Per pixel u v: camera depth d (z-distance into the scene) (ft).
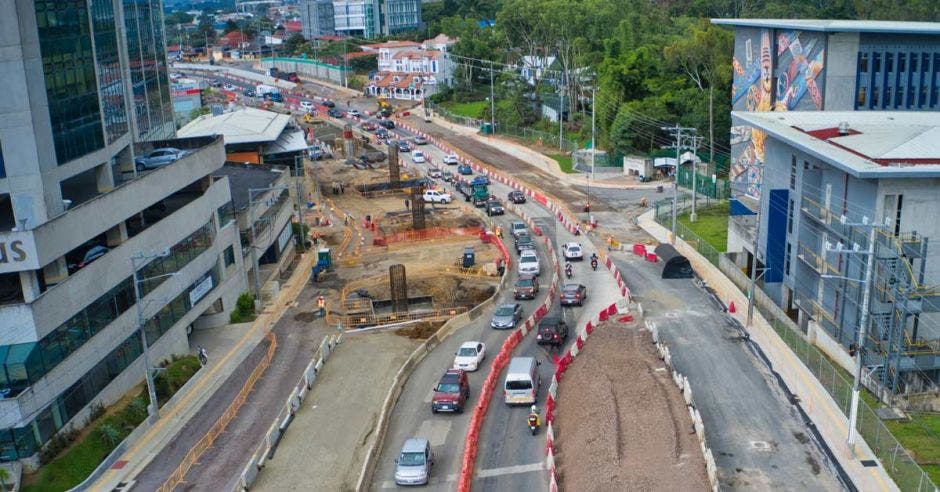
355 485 138.00
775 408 156.66
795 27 264.72
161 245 190.70
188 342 207.92
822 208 188.85
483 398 161.58
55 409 149.69
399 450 148.66
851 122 215.51
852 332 176.55
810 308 198.49
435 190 366.43
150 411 164.86
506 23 574.56
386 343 204.64
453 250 285.64
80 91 178.60
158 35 322.55
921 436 143.43
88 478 142.51
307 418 165.27
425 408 165.48
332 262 277.64
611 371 172.35
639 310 211.20
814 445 142.00
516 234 284.82
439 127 551.59
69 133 173.78
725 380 169.89
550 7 549.13
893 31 247.09
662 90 436.35
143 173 204.03
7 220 176.76
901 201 167.43
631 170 393.29
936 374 164.96
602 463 132.87
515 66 594.24
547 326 191.42
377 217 336.08
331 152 478.18
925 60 257.75
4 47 154.10
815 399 156.97
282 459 148.56
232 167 320.91
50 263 158.51
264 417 166.91
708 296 224.74
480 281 250.98
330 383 182.09
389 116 598.34
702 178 355.97
